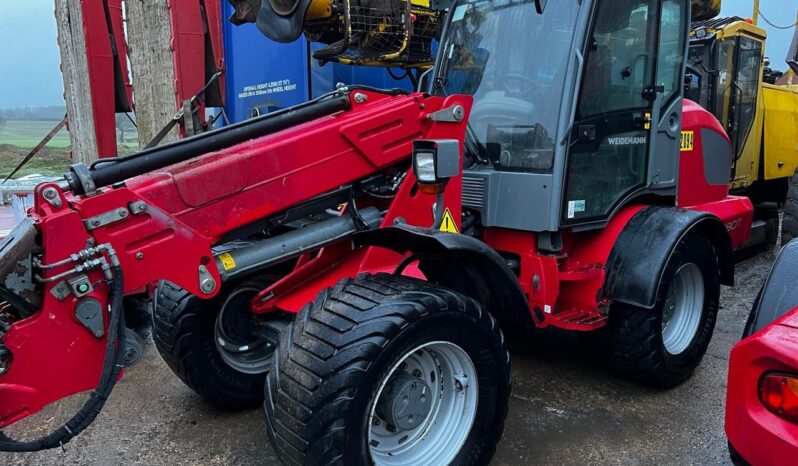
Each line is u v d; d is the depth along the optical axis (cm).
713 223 348
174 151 234
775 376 166
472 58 339
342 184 262
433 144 233
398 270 255
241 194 239
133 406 330
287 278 284
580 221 308
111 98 547
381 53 402
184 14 524
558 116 294
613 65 311
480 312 235
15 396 199
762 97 657
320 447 199
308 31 404
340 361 200
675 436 292
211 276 234
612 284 314
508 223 309
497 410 248
